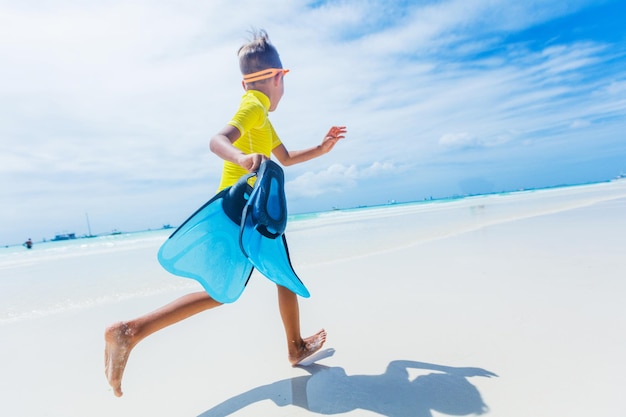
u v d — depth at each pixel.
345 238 8.83
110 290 4.67
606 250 4.62
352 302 3.30
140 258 9.25
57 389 2.10
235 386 2.01
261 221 1.77
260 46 2.32
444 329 2.50
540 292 3.10
